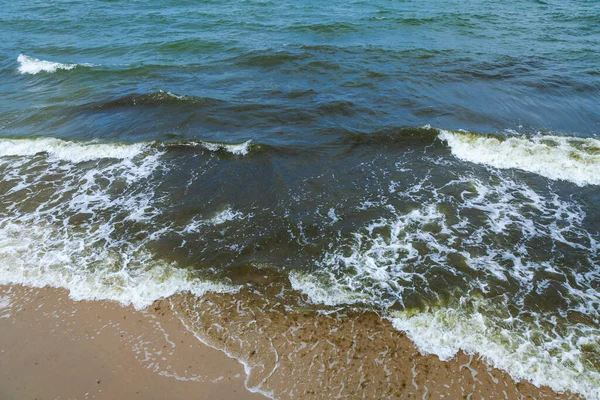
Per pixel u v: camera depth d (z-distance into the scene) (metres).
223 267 7.75
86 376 5.91
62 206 9.43
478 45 19.11
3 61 18.78
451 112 13.11
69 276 7.56
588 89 14.57
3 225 8.82
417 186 9.95
